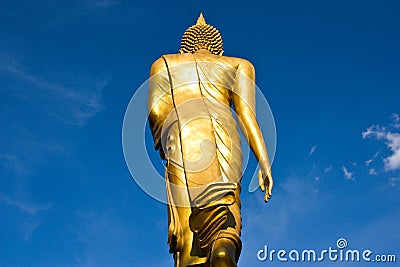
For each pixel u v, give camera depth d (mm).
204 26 15172
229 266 11055
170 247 12477
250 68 14195
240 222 12227
